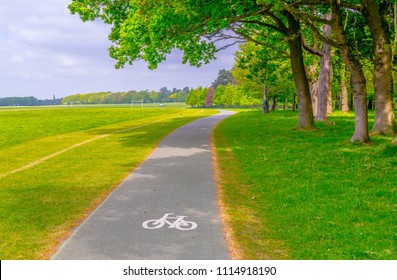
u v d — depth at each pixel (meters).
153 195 10.26
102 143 23.06
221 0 19.28
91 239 7.13
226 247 6.75
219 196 10.16
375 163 13.25
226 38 26.48
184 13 18.61
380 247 6.58
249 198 10.12
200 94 170.75
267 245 6.93
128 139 24.84
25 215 8.75
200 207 9.14
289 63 41.78
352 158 14.41
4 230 7.75
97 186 11.51
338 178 11.64
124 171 13.77
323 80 31.27
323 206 8.97
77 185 11.73
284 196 10.04
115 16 24.67
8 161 17.09
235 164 14.87
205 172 13.33
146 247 6.73
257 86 58.34
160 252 6.52
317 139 20.20
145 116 60.03
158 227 7.74
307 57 35.09
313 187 10.66
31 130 34.91
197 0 19.19
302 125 25.66
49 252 6.62
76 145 22.48
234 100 123.19
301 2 19.95
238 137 23.80
